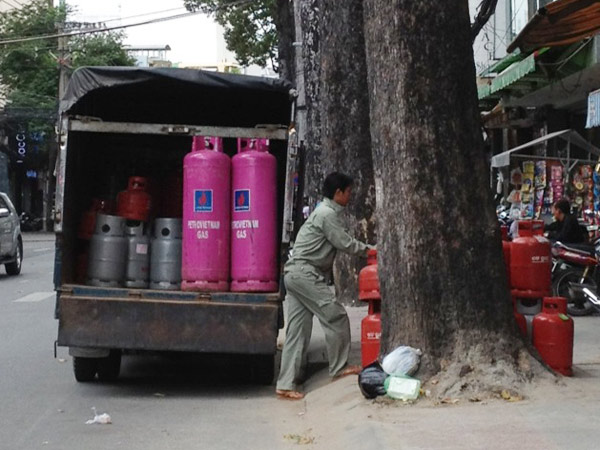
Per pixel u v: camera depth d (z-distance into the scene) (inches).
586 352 370.0
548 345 314.0
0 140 1793.8
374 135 306.5
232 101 380.8
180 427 300.4
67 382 367.2
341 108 500.4
